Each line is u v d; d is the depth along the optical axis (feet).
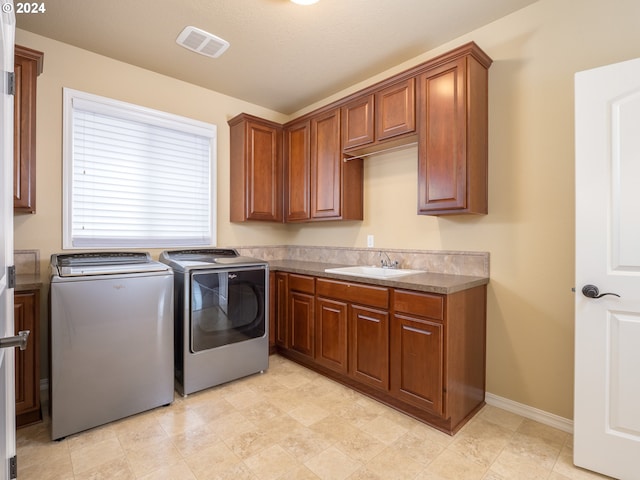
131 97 9.20
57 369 6.07
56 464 5.48
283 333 10.06
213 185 10.84
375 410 7.23
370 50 8.48
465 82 6.85
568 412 6.51
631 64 5.06
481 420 6.88
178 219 10.27
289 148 11.32
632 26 5.84
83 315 6.32
